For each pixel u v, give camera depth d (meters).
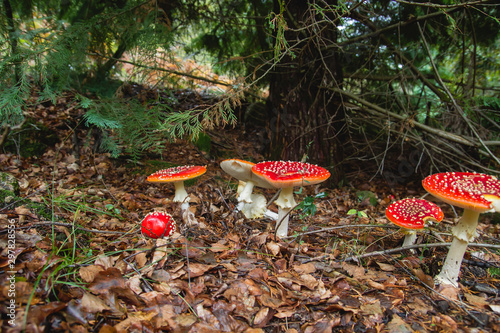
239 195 0.70
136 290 0.42
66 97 1.14
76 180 0.85
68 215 0.60
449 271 0.50
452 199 0.42
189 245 0.54
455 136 0.94
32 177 0.83
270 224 0.68
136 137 0.77
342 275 0.51
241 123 1.44
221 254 0.53
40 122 1.00
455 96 0.98
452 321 0.42
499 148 1.11
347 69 1.31
